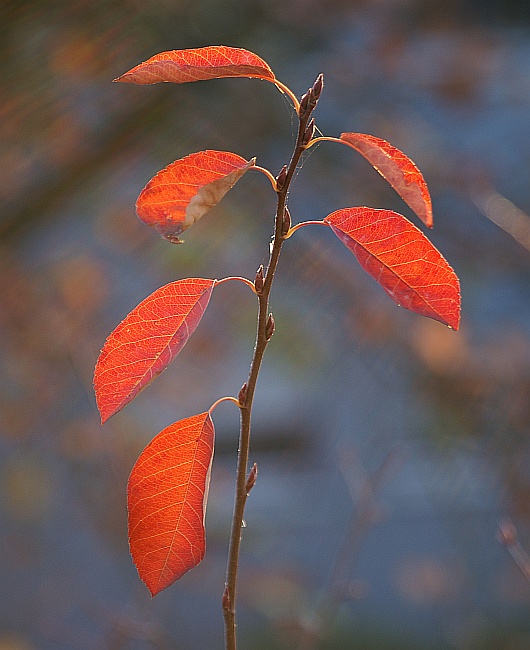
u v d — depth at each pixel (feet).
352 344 7.42
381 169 2.93
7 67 5.41
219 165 2.94
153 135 6.18
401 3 7.36
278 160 6.97
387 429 7.87
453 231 7.97
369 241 2.99
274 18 6.61
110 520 7.75
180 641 8.25
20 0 5.19
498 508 7.84
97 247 7.02
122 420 7.66
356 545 5.79
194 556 3.02
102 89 5.84
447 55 7.79
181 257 7.24
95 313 7.29
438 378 7.34
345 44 7.55
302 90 7.39
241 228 7.13
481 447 7.48
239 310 7.39
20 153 5.95
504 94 8.21
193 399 8.11
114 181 6.40
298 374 8.05
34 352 7.16
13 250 6.48
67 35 5.46
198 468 3.01
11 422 7.43
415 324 7.28
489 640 7.96
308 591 7.61
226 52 2.93
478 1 7.77
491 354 7.50
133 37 5.72
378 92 7.80
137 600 7.35
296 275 7.21
